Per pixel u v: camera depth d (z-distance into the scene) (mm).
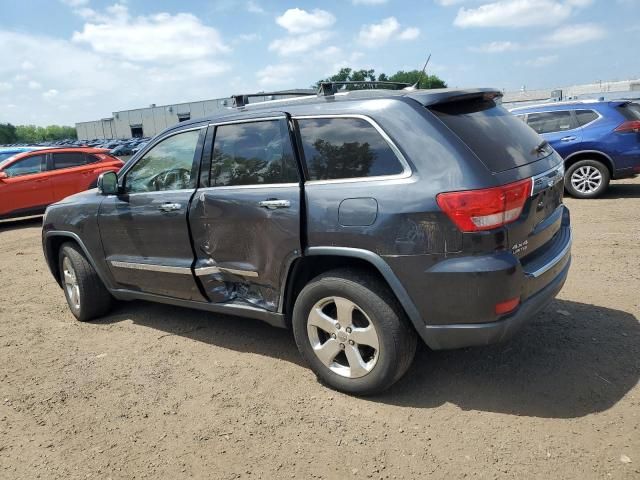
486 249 2756
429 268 2834
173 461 2807
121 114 70375
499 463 2604
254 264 3545
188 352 4133
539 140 3555
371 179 3018
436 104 3064
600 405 3016
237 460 2781
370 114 3090
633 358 3502
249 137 3586
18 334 4770
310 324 3355
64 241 5125
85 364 4047
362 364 3184
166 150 4117
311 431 2979
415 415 3059
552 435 2783
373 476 2590
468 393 3240
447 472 2574
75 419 3275
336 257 3209
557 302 4531
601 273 5219
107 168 12492
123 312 5180
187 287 4039
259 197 3426
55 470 2797
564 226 3729
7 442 3076
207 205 3719
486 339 2852
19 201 11258
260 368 3775
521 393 3195
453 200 2748
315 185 3219
